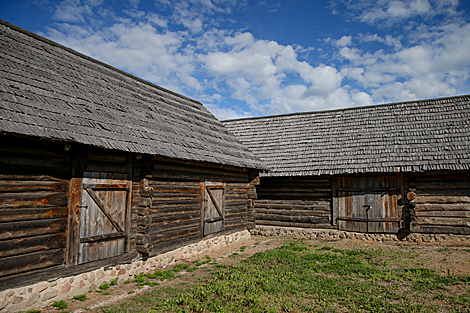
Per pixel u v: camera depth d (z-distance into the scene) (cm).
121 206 698
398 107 1391
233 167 1118
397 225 1127
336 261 841
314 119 1555
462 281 666
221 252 998
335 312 527
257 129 1659
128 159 720
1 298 489
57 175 582
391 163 1122
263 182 1369
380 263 818
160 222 796
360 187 1195
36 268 539
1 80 572
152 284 672
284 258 871
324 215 1248
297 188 1304
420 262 830
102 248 650
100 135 623
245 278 690
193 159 829
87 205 625
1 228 498
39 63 729
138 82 1089
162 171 806
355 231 1189
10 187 513
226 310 531
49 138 514
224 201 1084
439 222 1072
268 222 1344
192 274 756
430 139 1162
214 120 1323
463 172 1055
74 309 536
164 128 884
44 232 553
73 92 713
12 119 491
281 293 609
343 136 1357
